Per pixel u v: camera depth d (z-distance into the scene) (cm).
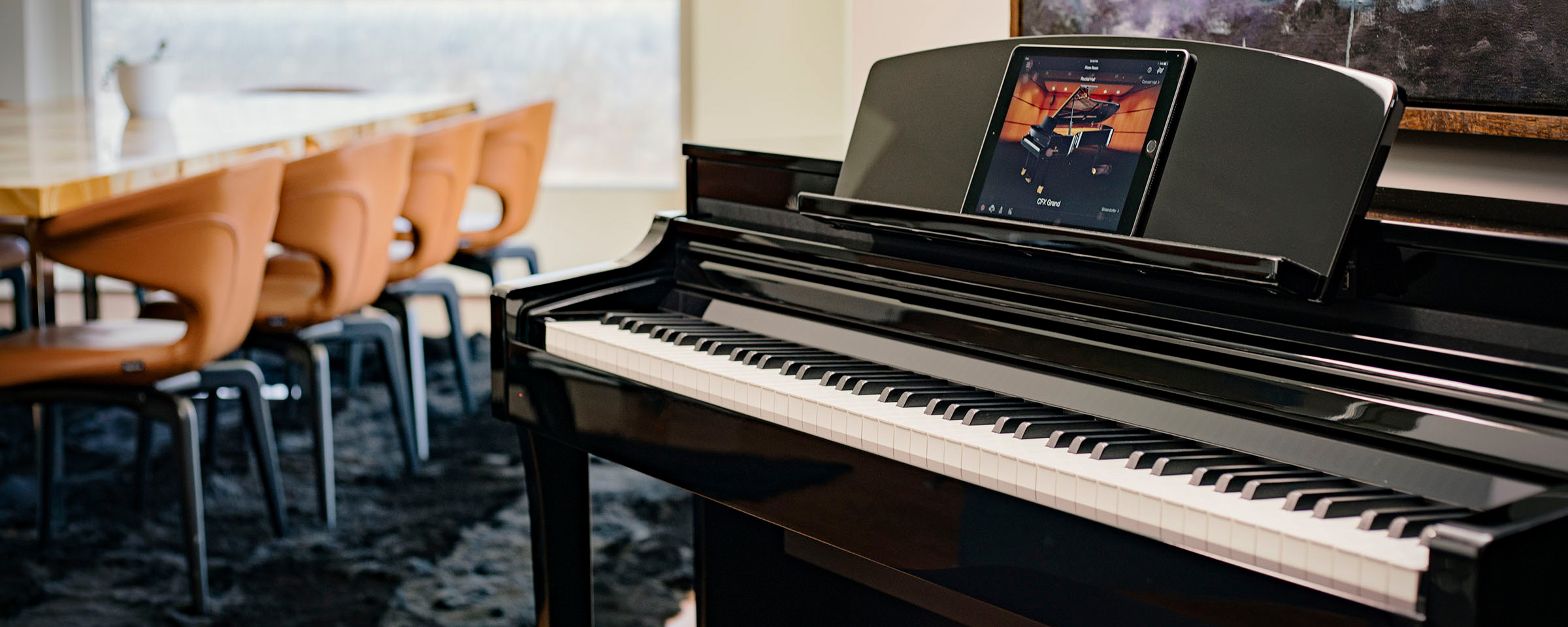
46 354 230
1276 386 112
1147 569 102
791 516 132
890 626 169
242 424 363
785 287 158
